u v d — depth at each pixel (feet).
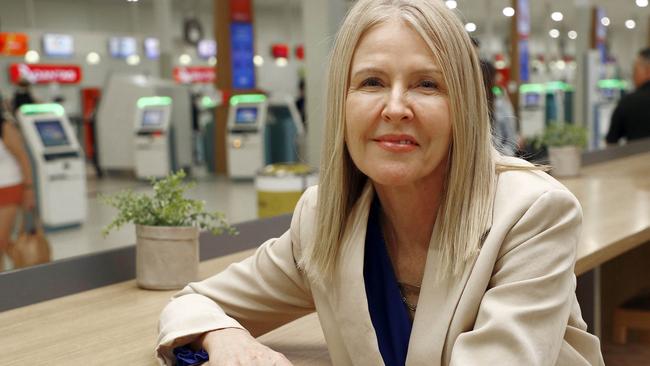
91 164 43.21
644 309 10.80
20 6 46.14
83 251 20.17
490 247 3.24
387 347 3.59
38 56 46.01
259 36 62.23
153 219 5.97
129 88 39.11
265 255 4.22
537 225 3.21
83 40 48.29
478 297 3.25
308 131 16.16
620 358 10.51
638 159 16.05
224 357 3.64
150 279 5.92
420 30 3.27
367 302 3.54
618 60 75.61
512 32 44.24
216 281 4.36
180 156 39.58
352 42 3.43
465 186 3.34
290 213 8.34
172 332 3.94
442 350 3.29
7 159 15.97
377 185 3.62
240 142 36.86
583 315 8.81
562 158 12.89
